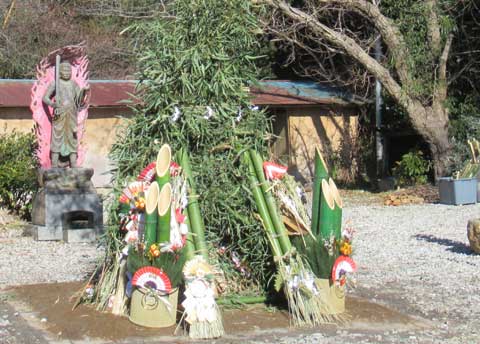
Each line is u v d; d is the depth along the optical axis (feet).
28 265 33.14
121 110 62.75
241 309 23.77
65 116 41.81
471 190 56.39
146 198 21.63
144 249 21.48
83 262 33.83
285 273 22.63
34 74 79.51
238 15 24.94
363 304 25.50
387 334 22.30
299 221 23.57
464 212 52.29
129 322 22.03
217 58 24.45
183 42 24.56
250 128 25.13
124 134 25.68
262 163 24.21
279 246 23.03
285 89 71.31
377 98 68.85
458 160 62.49
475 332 23.06
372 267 33.42
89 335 21.17
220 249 24.30
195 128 24.00
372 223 47.52
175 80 24.29
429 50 62.49
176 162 23.84
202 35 24.48
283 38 64.03
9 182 47.09
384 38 61.26
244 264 24.41
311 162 70.28
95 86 64.34
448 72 66.59
